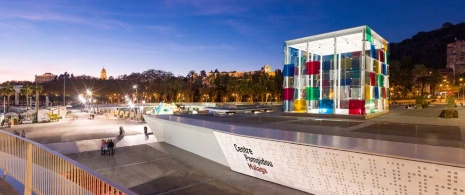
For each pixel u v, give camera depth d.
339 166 11.00
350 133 16.23
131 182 15.88
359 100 29.27
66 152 22.58
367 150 10.01
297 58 37.91
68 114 58.16
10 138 6.47
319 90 34.56
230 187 14.71
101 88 162.25
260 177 15.50
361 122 22.70
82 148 24.17
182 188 14.85
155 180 16.14
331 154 10.97
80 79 173.50
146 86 140.12
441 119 24.91
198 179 16.12
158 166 18.81
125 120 49.75
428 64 183.88
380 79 34.78
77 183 4.02
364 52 29.39
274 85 106.50
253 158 14.91
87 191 3.77
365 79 29.67
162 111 53.41
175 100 112.00
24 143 5.84
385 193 10.06
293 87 36.53
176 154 21.88
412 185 9.16
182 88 109.44
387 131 17.11
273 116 30.14
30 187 5.43
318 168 11.88
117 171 17.83
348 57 32.41
